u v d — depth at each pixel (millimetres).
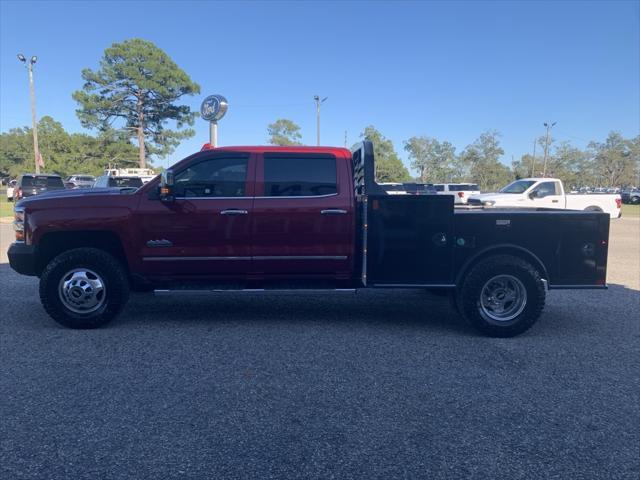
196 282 6195
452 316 6945
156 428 3705
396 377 4707
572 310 7375
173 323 6422
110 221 5953
